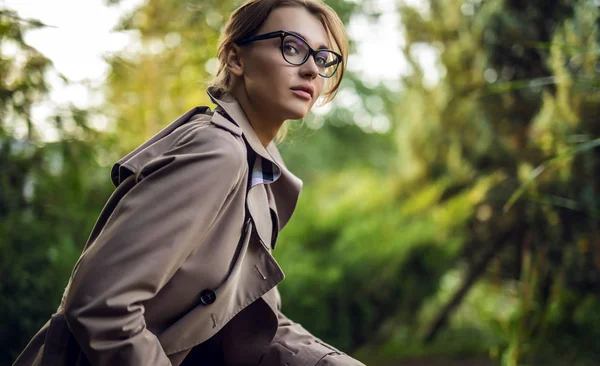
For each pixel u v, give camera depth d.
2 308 3.09
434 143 5.80
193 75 3.87
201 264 1.21
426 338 5.85
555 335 4.11
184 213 1.14
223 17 3.67
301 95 1.36
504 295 6.04
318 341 1.59
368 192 6.20
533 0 4.98
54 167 3.51
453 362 5.40
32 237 3.27
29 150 3.34
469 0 5.50
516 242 5.38
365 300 5.42
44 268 3.31
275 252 5.55
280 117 1.38
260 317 1.41
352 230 5.66
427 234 5.53
